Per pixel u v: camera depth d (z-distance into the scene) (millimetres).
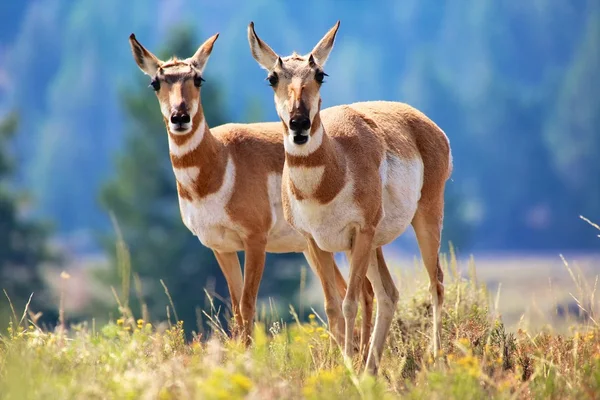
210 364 26297
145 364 28766
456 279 39281
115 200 141500
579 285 35344
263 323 37906
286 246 40438
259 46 33031
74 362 28859
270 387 25250
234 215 38625
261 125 41031
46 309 115125
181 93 37094
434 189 36281
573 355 29375
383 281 34312
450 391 25062
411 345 33656
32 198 143625
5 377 26281
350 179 32094
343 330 33438
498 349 31750
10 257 135375
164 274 125375
